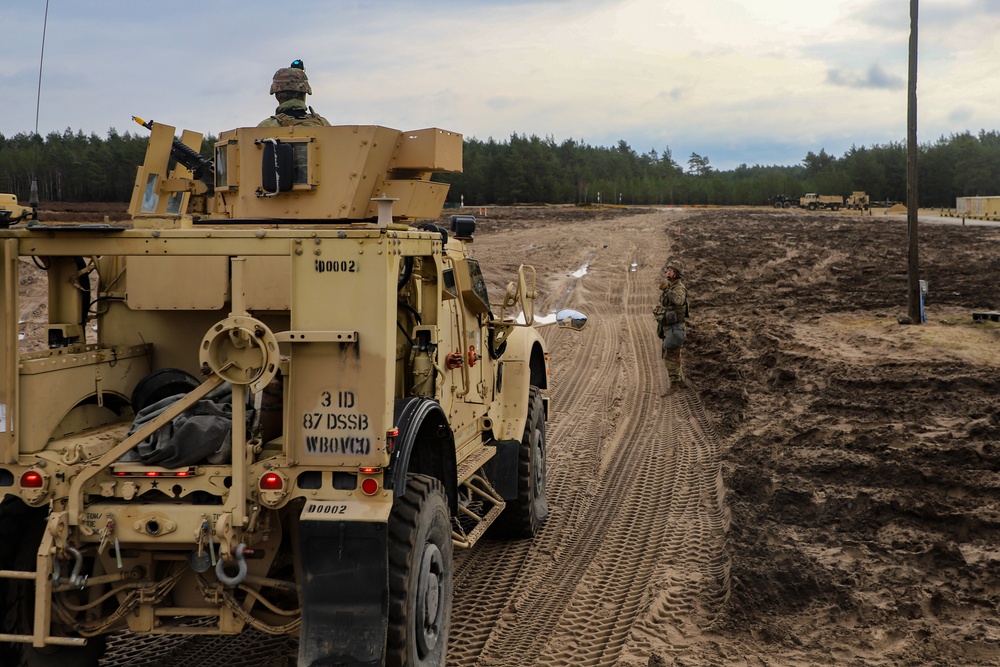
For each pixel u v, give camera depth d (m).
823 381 12.73
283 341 4.08
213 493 4.15
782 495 7.92
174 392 4.87
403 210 6.13
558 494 8.73
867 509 7.54
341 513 4.05
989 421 10.01
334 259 4.10
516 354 7.34
